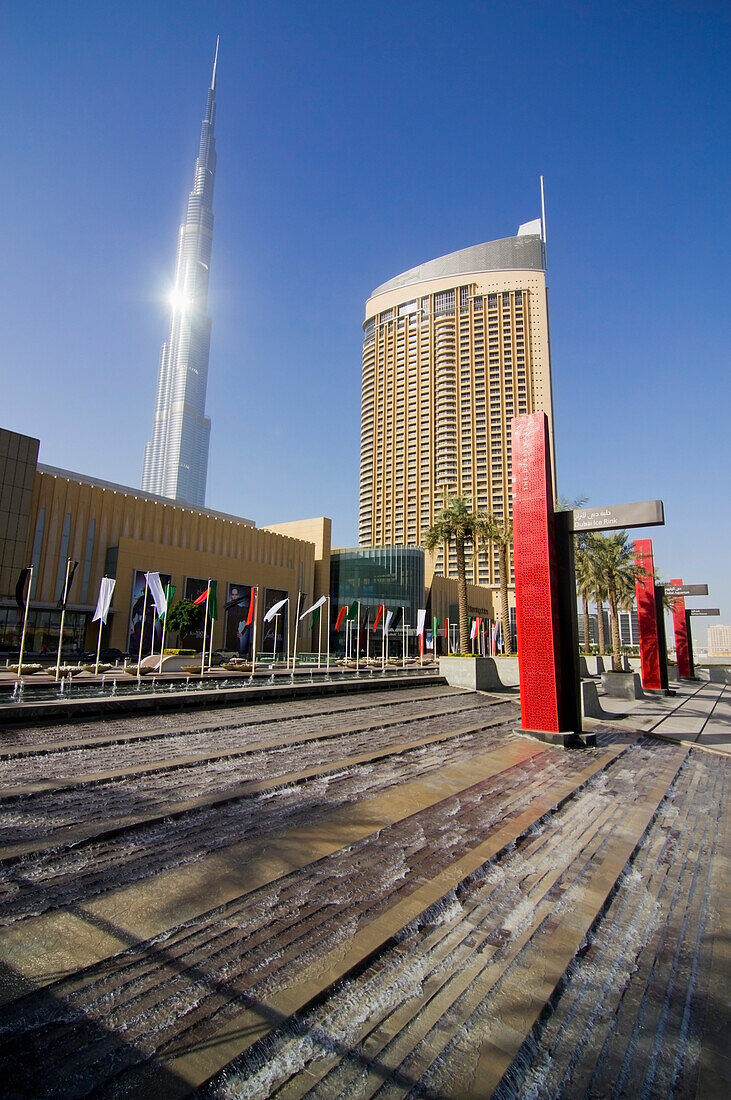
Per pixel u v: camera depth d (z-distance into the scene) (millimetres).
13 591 40312
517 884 6805
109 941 4926
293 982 4500
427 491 128750
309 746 13227
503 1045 4051
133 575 46781
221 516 70500
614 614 44438
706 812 10664
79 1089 3361
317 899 5945
